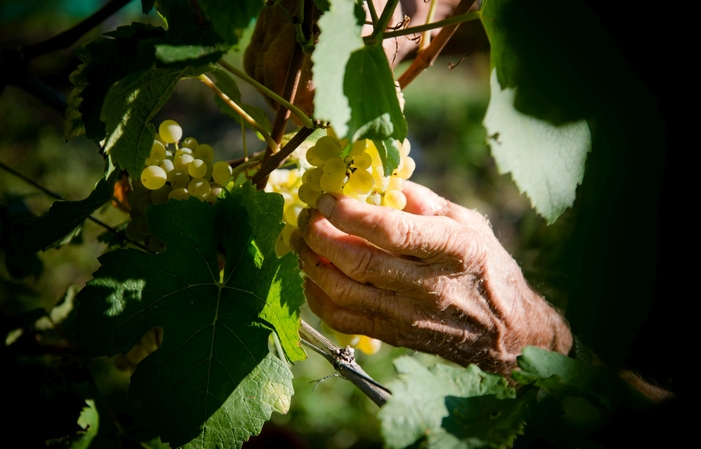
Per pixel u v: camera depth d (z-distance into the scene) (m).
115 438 0.96
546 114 0.80
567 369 0.83
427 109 3.58
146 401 0.83
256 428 0.83
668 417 0.84
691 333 0.88
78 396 0.96
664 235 0.90
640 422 0.83
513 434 0.79
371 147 0.87
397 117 0.78
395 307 0.89
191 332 0.85
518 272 0.97
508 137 0.79
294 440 1.53
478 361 0.96
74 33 0.97
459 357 0.95
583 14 0.81
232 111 0.96
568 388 0.82
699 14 0.87
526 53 0.80
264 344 0.85
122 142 0.84
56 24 3.12
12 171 1.01
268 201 0.85
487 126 0.79
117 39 0.85
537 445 0.88
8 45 2.99
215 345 0.85
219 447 0.83
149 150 0.85
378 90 0.78
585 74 0.81
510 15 0.80
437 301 0.89
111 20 2.83
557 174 0.80
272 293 0.84
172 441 0.83
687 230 0.89
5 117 2.67
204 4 0.77
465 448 0.78
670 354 0.88
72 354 0.99
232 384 0.84
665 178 0.89
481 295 0.91
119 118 0.82
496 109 0.79
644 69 0.88
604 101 0.82
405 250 0.85
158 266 0.85
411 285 0.87
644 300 0.86
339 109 0.75
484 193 3.10
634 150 0.84
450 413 0.80
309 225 0.87
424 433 0.79
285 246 0.94
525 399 0.82
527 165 0.79
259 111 0.98
